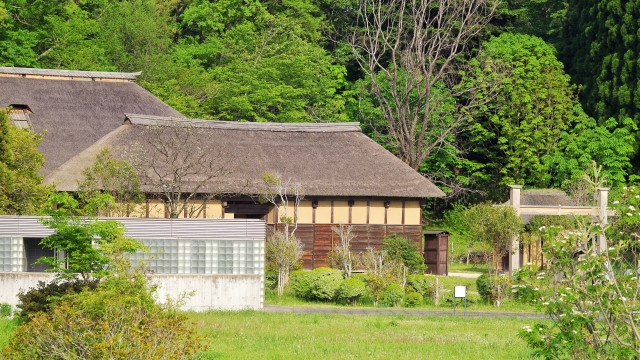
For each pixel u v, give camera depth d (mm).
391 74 123438
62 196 70625
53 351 34188
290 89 123562
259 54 131500
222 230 64125
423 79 119312
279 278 72750
